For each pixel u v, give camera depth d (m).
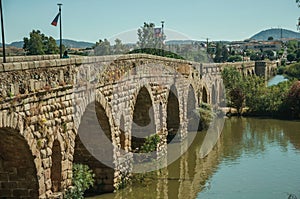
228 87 58.16
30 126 15.55
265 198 24.27
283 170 30.08
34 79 15.67
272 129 46.81
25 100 15.11
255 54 160.62
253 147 37.81
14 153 15.85
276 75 122.69
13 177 16.36
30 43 31.20
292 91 54.50
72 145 18.97
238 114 56.25
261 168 30.67
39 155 16.25
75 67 19.03
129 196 24.27
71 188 18.91
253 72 91.50
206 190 25.73
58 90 17.48
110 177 24.09
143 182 26.86
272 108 55.16
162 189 25.83
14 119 14.46
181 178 28.28
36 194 16.39
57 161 18.12
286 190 25.67
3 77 13.79
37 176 16.23
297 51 151.50
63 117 18.02
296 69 95.25
